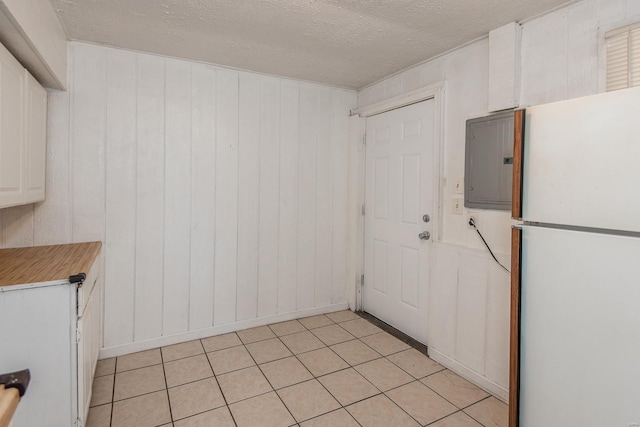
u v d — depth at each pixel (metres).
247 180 2.92
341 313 3.38
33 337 1.42
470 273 2.19
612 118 1.04
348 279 3.46
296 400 1.99
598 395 1.08
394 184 2.99
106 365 2.35
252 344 2.69
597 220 1.08
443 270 2.38
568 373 1.16
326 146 3.29
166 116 2.58
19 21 1.32
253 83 2.90
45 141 2.15
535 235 1.24
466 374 2.22
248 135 2.90
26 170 1.75
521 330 1.29
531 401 1.27
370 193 3.29
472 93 2.24
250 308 3.00
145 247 2.56
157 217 2.59
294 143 3.12
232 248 2.89
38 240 2.25
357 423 1.80
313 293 3.30
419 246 2.75
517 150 1.29
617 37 1.57
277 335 2.86
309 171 3.21
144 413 1.86
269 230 3.05
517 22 1.94
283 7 1.85
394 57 2.52
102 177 2.40
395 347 2.66
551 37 1.82
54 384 1.46
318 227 3.29
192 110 2.67
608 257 1.05
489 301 2.07
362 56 2.51
